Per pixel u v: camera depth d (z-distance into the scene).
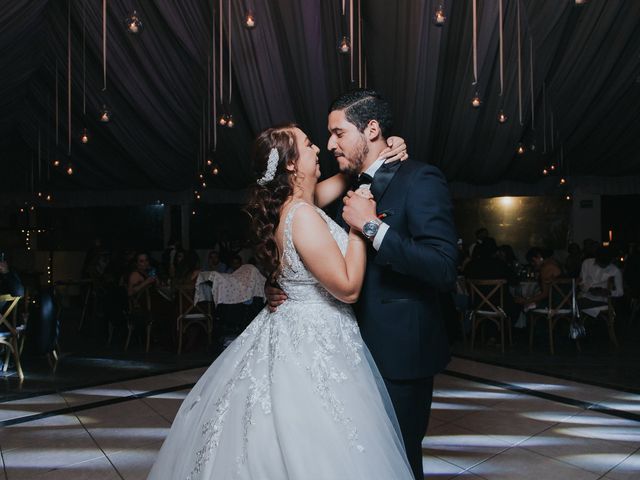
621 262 9.16
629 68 7.83
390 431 1.46
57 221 12.86
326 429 1.38
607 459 2.80
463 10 6.19
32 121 9.74
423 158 9.73
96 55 7.29
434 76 7.27
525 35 6.57
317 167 1.65
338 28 6.43
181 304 6.11
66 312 10.29
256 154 1.61
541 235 12.36
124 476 2.66
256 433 1.41
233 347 1.71
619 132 9.64
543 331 6.31
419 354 1.57
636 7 6.55
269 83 7.33
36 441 3.19
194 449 1.49
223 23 6.32
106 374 5.05
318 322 1.55
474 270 6.14
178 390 4.42
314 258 1.46
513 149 9.88
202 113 8.81
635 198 11.98
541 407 3.76
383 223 1.46
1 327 5.10
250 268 6.21
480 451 2.93
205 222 12.93
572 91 8.37
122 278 6.86
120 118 9.08
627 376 4.67
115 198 12.70
